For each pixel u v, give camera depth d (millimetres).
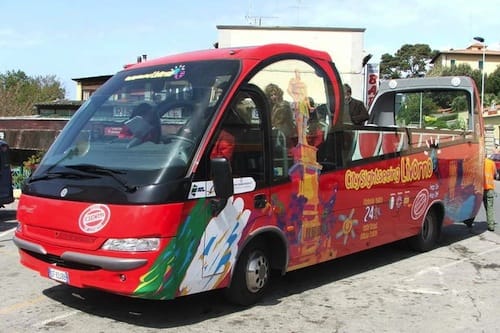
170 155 4969
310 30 23906
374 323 5438
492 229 11266
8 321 5285
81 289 6320
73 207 5000
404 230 8078
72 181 5156
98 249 4820
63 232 5070
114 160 5148
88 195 4945
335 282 6977
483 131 10445
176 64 5895
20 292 6219
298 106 6047
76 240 4973
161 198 4746
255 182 5520
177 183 4840
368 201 7156
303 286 6754
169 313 5559
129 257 4699
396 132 7719
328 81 6484
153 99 5594
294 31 23953
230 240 5305
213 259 5168
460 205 9672
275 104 5785
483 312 5852
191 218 4941
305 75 6191
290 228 5945
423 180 8438
